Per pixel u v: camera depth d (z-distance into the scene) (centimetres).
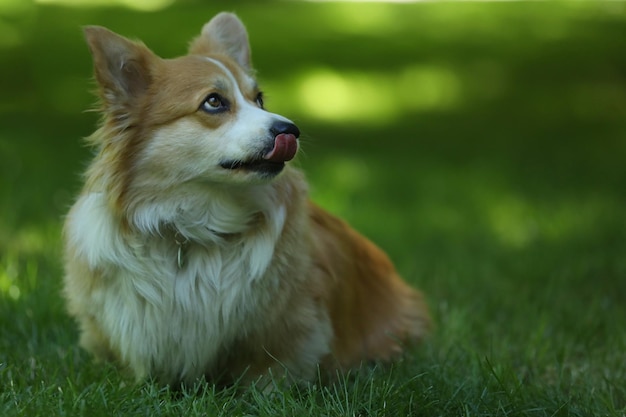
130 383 659
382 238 1272
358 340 748
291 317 663
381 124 2128
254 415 607
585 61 2697
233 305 643
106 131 632
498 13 3566
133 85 638
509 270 1117
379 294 786
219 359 670
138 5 3562
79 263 651
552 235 1284
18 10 2886
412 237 1292
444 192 1556
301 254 666
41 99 2097
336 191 1515
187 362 658
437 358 768
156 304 640
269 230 645
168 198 633
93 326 681
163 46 2584
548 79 2544
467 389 659
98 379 672
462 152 1903
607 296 991
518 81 2538
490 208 1451
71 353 706
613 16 3416
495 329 866
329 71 2612
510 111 2273
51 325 805
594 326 868
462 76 2598
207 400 612
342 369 714
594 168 1744
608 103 2317
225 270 644
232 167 624
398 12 3688
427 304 914
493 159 1833
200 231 638
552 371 764
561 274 1064
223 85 638
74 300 679
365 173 1667
